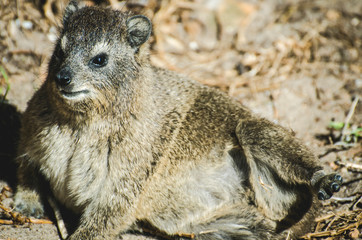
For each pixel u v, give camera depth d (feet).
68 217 35.37
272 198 35.65
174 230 35.42
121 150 32.68
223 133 36.76
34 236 32.35
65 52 31.35
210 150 36.19
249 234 34.78
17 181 37.29
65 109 31.71
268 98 51.78
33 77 46.93
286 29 61.62
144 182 33.47
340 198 38.65
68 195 34.22
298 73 55.11
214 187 36.22
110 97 31.91
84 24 31.78
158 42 55.57
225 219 35.50
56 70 31.01
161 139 34.58
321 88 52.95
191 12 60.90
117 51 32.04
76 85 30.45
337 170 41.93
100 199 32.91
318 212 35.65
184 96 37.52
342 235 34.19
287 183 34.53
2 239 31.19
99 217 32.91
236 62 56.39
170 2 58.65
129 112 32.78
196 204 35.83
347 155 43.91
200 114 37.09
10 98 44.52
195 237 35.58
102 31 31.71
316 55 57.67
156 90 35.63
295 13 64.59
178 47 57.21
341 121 48.88
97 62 31.27
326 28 61.82
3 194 36.17
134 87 32.81
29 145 34.30
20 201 35.17
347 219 35.86
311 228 35.22
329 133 47.57
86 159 32.71
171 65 54.39
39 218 35.04
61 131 32.86
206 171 35.94
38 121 33.68
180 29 58.95
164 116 35.47
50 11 51.49
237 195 36.94
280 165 34.30
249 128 35.83
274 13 64.49
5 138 41.65
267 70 55.52
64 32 32.50
